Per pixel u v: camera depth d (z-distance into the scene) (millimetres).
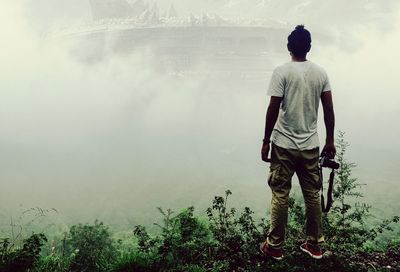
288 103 2801
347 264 2986
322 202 3014
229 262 3156
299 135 2814
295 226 3775
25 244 3145
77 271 3787
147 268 3043
